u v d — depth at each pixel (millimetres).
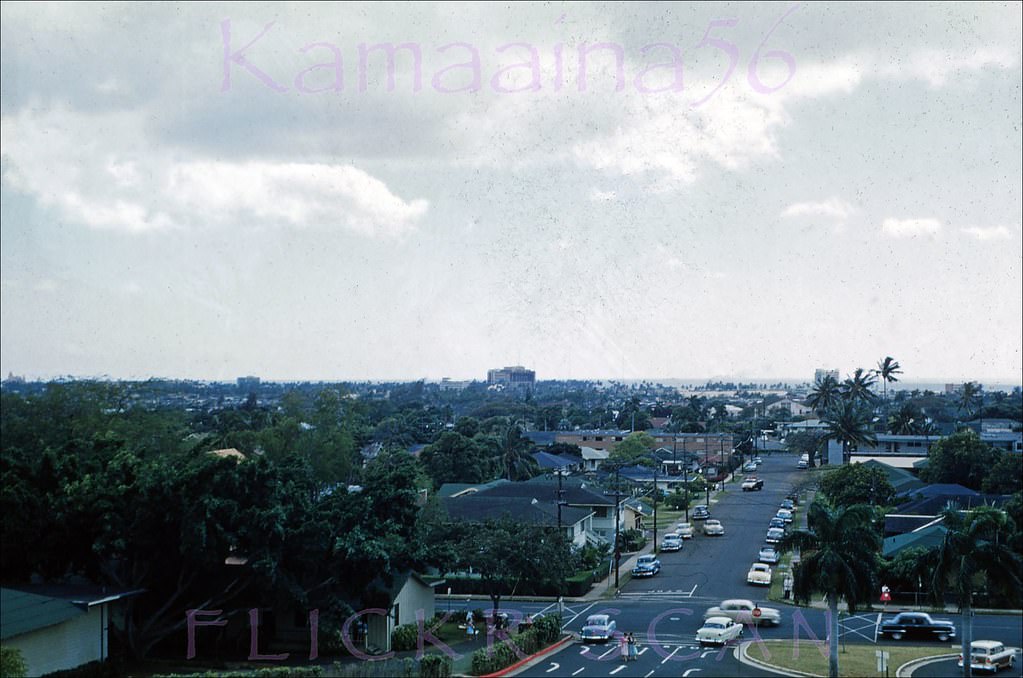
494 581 70375
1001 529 54500
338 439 114250
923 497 106812
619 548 96188
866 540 51844
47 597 54094
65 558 61625
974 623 64875
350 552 57531
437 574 82938
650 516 121875
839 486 117375
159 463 63344
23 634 50031
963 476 122438
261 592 59062
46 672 51406
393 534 61094
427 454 139250
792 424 187875
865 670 51625
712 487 142375
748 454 180625
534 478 142625
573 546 83500
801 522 109125
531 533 70375
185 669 55500
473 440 141625
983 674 50812
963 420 199250
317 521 59688
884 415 186500
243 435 112938
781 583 82062
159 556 59062
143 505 58156
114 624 58031
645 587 82562
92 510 59469
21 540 59844
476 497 100375
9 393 119688
